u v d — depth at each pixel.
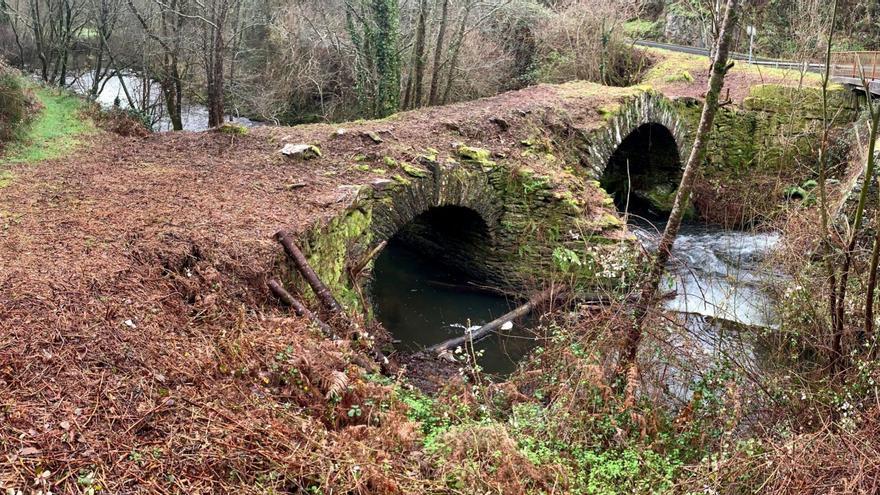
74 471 3.56
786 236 9.05
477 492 4.53
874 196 9.83
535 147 13.65
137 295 5.52
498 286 12.81
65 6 20.00
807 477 4.96
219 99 16.67
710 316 8.61
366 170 10.70
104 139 11.51
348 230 8.91
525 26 27.30
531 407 6.48
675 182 19.70
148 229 6.87
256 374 5.06
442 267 13.99
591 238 11.82
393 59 17.98
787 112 19.17
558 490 4.98
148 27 18.72
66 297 5.13
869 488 4.82
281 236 7.15
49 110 12.62
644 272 7.81
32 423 3.78
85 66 22.28
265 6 23.08
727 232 14.25
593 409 6.26
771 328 7.95
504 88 26.69
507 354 10.05
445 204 11.48
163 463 3.83
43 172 9.13
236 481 3.93
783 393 6.44
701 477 5.30
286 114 25.42
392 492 4.24
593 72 25.25
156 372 4.58
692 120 19.94
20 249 6.00
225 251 6.61
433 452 4.99
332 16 23.58
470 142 12.98
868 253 7.81
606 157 15.75
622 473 5.46
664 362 6.82
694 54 25.62
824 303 7.35
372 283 12.94
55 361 4.35
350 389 5.30
